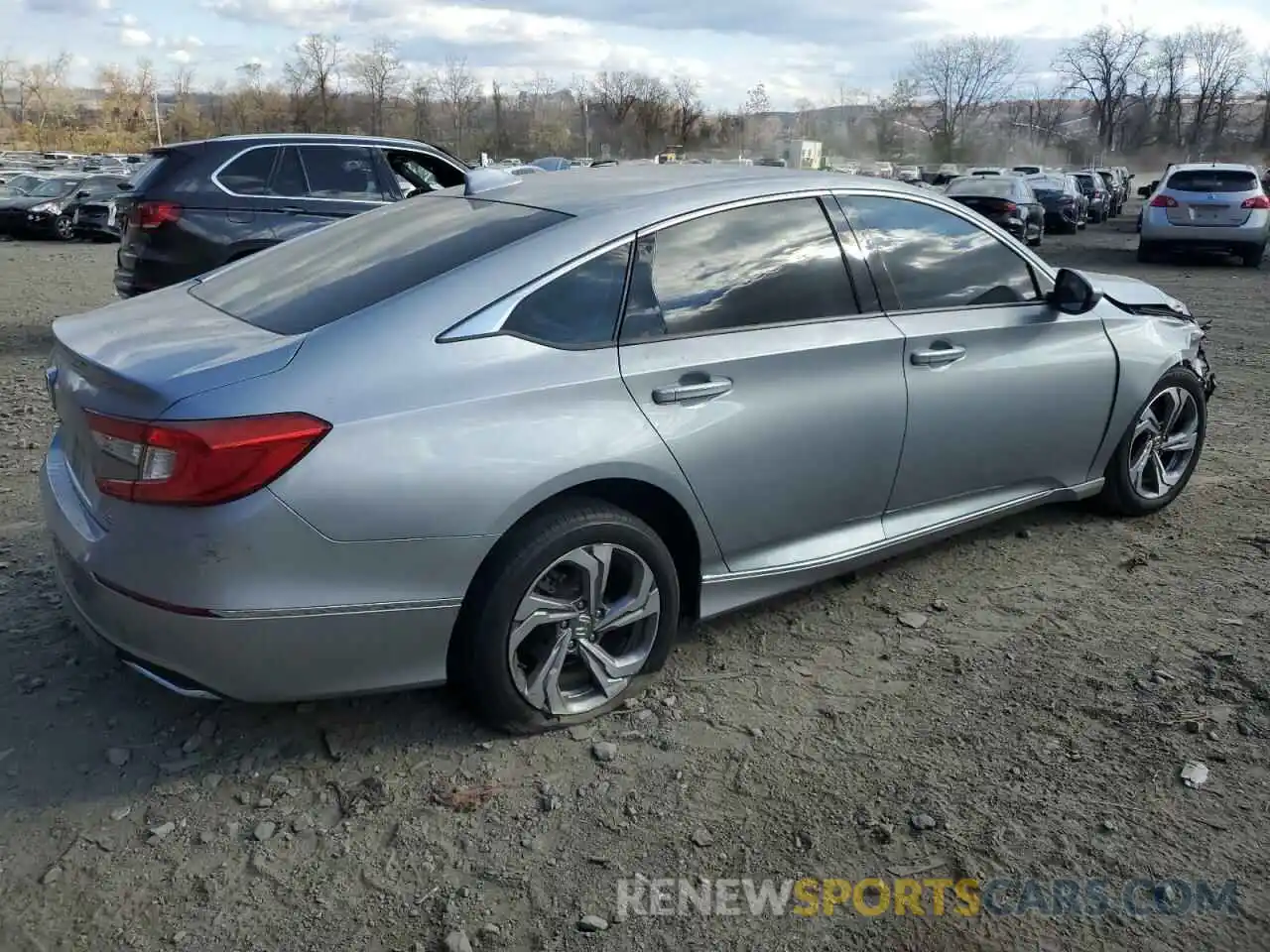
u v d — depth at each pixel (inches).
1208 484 211.0
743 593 138.9
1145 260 676.1
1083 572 168.4
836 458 140.9
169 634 105.0
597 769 118.1
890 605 157.4
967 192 775.7
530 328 117.7
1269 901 97.8
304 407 104.4
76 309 458.9
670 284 128.6
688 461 125.4
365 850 105.6
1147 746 120.8
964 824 108.2
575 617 122.0
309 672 108.7
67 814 110.3
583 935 94.8
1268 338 380.2
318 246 143.7
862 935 94.7
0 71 3137.3
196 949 93.4
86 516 113.7
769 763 118.9
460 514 109.7
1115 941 93.5
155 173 326.6
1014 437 163.5
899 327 147.3
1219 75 2950.3
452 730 125.0
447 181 374.6
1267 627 148.1
